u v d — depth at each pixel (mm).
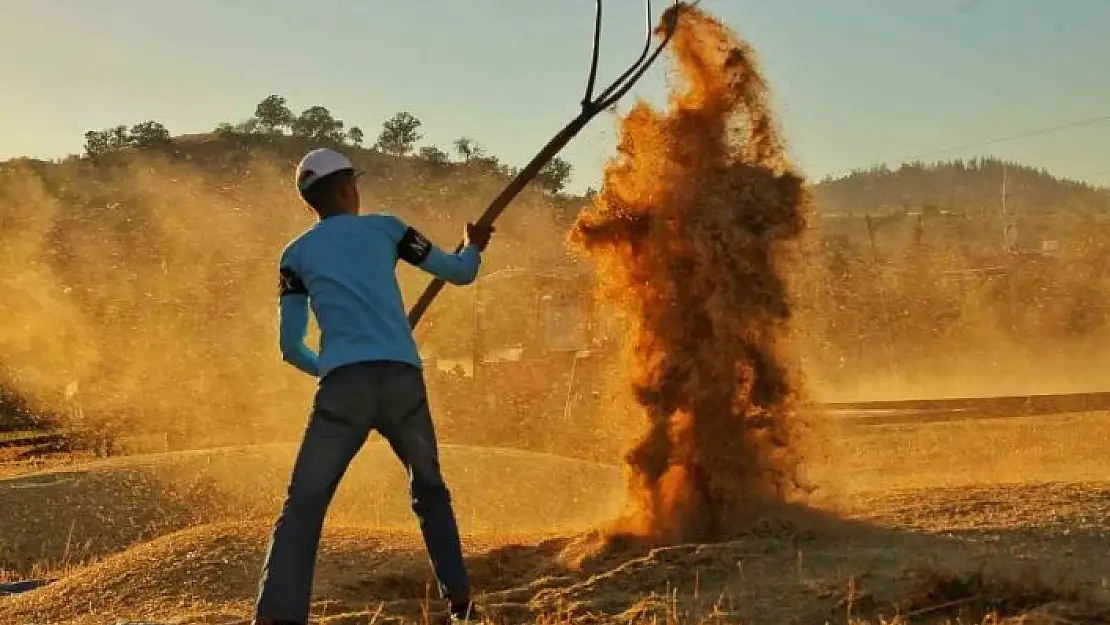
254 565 6949
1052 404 16469
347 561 7008
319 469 5000
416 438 5148
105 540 10844
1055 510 6906
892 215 72000
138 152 92000
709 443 6984
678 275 7035
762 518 6844
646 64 6066
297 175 5441
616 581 6145
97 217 53156
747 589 5750
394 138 96625
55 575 9164
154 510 11508
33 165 85938
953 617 5164
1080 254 32188
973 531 6535
